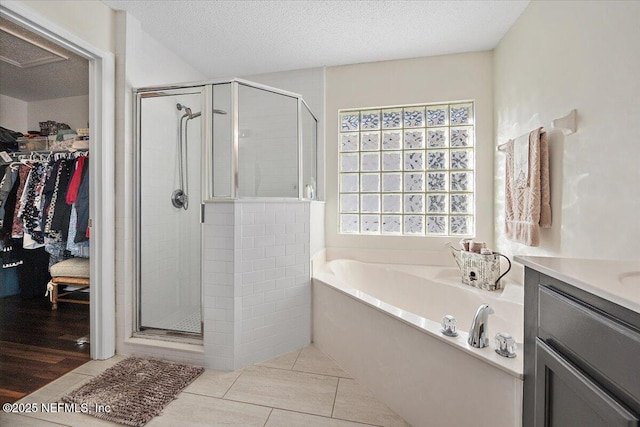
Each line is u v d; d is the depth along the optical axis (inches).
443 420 48.9
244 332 73.6
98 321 75.7
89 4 72.2
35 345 82.3
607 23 48.7
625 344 22.5
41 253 122.6
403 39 93.8
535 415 34.3
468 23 85.0
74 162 103.2
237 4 77.7
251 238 74.3
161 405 58.4
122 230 79.1
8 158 110.0
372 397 62.9
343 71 112.5
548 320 32.7
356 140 114.0
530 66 74.8
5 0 54.5
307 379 68.9
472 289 83.0
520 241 72.2
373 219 112.7
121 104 79.4
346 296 72.3
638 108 43.1
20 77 110.3
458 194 105.3
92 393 61.6
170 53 101.3
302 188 91.2
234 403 60.1
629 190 44.6
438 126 106.7
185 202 82.5
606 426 23.7
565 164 60.3
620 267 33.8
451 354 47.7
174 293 83.7
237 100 75.7
